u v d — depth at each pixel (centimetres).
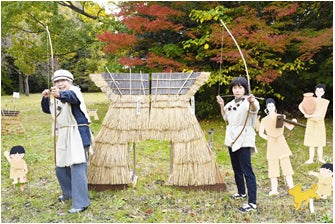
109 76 434
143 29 855
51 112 376
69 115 360
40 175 487
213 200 395
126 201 393
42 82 2381
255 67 823
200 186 425
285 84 982
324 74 886
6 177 483
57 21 1123
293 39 782
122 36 796
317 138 524
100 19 1248
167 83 434
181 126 424
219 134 776
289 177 406
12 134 778
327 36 655
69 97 341
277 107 1090
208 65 869
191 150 425
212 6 802
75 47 1277
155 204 385
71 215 355
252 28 795
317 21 872
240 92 374
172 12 757
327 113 1028
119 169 424
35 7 1131
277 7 725
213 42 797
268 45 707
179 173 426
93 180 424
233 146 368
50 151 627
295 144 665
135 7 767
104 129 428
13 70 2266
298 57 805
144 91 432
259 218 348
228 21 748
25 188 437
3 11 1068
